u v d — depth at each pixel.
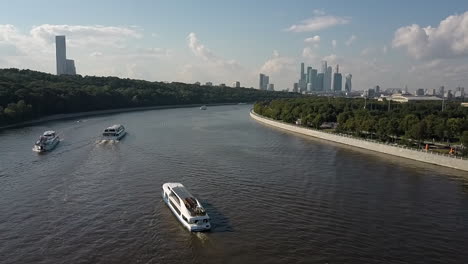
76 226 67.12
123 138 167.62
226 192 87.12
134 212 73.94
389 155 137.38
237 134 191.00
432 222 71.44
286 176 102.50
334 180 99.38
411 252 59.25
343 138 165.75
